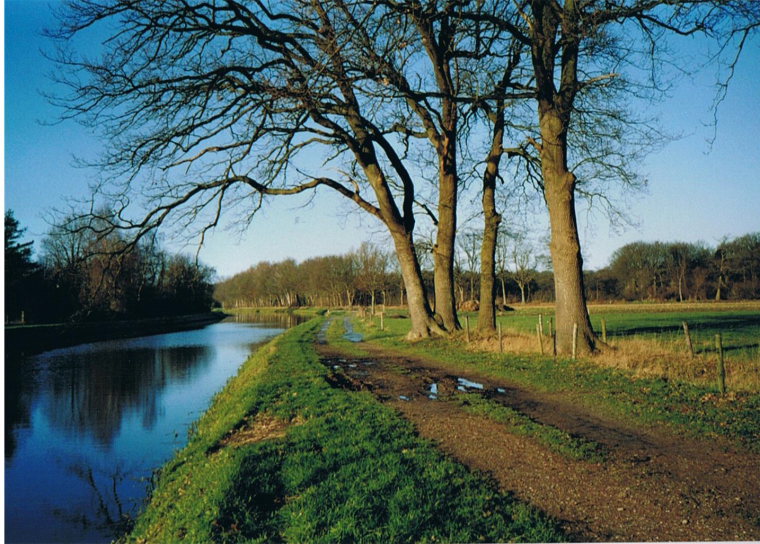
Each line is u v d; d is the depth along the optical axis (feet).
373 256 236.63
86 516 23.39
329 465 20.13
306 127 60.54
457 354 55.52
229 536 15.75
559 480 18.52
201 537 15.71
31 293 135.95
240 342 120.67
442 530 14.80
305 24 51.21
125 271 54.44
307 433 24.81
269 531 15.93
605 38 40.11
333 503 16.63
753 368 35.65
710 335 64.90
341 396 33.45
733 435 22.86
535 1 46.50
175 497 21.20
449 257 71.87
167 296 194.80
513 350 53.11
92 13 42.22
